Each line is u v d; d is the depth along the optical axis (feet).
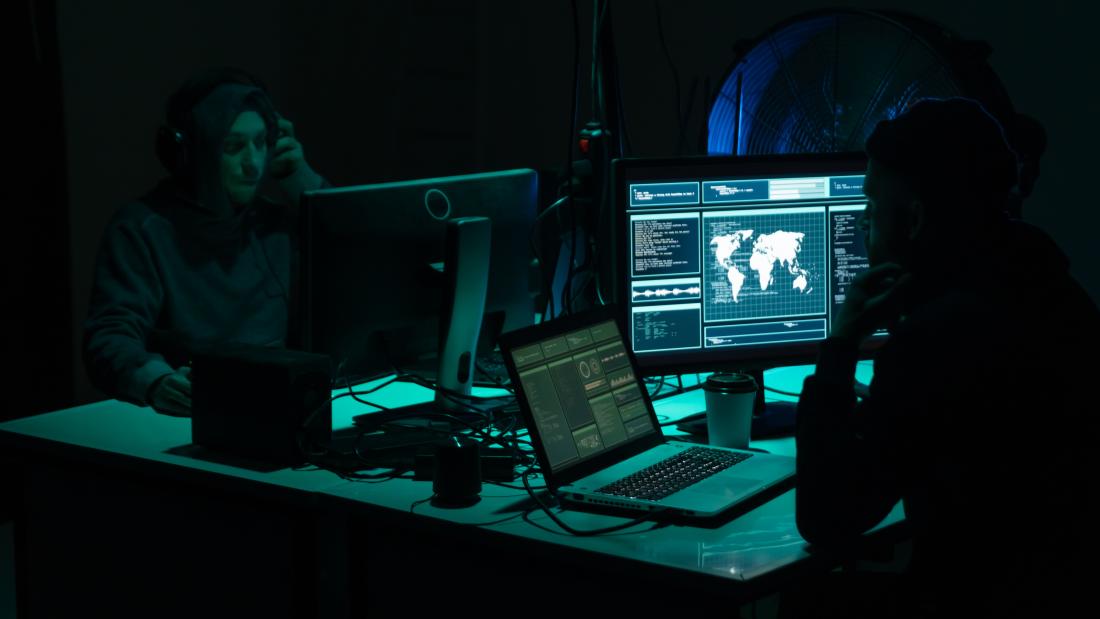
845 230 6.97
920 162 4.79
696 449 6.15
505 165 14.89
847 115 7.88
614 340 6.30
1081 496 4.54
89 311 8.14
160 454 6.30
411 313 7.03
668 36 13.47
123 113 13.47
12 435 6.75
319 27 15.56
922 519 4.75
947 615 4.61
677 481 5.58
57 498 6.84
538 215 8.28
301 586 5.87
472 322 7.07
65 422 7.02
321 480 5.89
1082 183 11.37
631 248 6.64
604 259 8.00
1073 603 4.50
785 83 8.06
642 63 13.73
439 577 5.57
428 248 7.04
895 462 4.56
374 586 5.82
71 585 6.85
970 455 4.57
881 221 5.00
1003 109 7.48
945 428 4.53
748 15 12.89
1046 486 4.52
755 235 6.82
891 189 4.92
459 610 5.53
